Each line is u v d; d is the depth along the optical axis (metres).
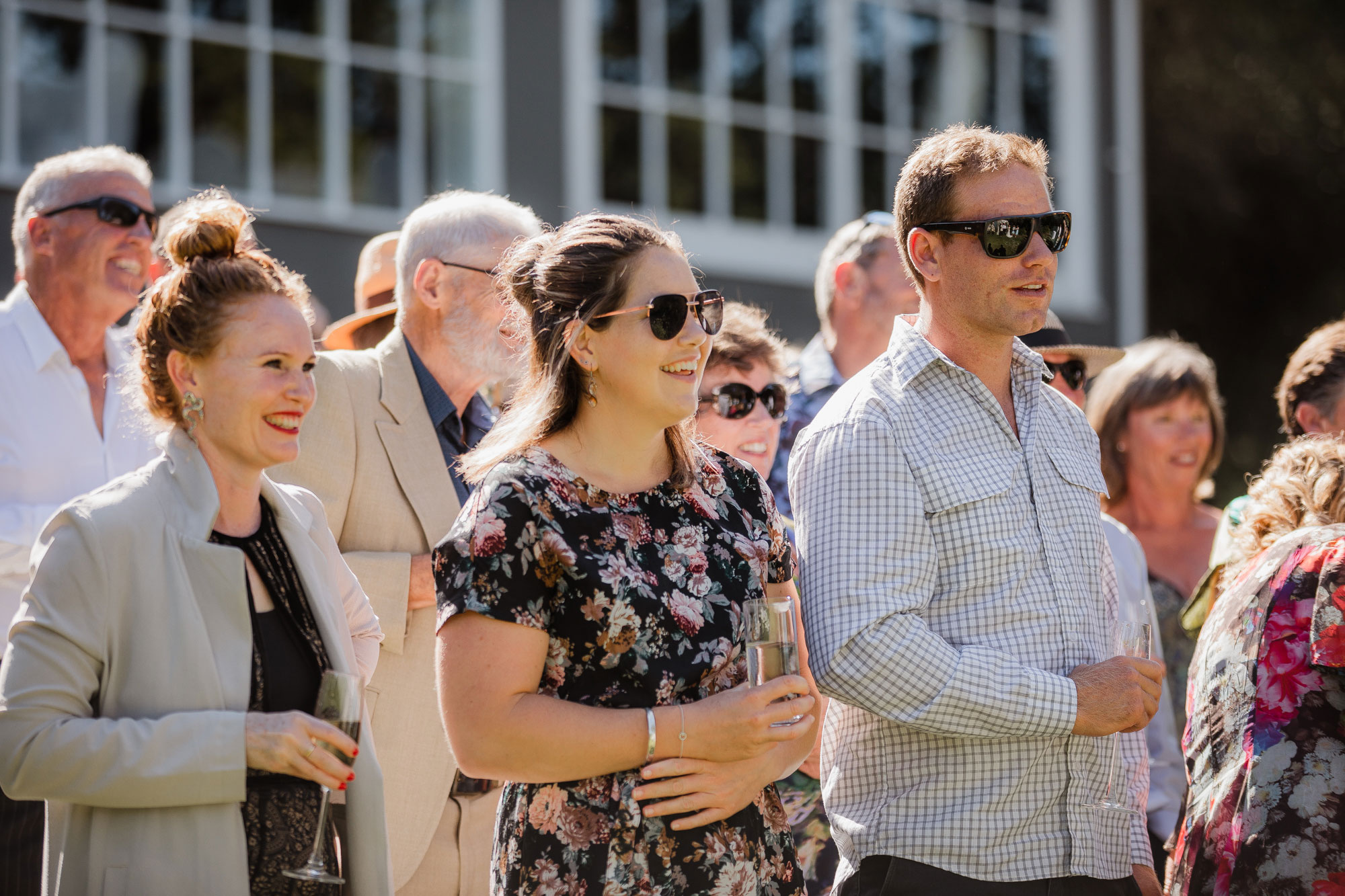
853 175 11.40
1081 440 3.43
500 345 4.02
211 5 8.70
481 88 9.69
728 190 10.84
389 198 9.34
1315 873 3.04
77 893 2.69
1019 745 3.06
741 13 10.94
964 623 3.09
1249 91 16.59
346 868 2.91
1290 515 3.59
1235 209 16.70
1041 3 12.20
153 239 4.45
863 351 4.97
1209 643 3.42
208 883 2.66
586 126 10.16
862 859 3.10
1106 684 3.00
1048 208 3.25
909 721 2.97
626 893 2.63
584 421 2.90
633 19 10.42
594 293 2.81
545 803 2.70
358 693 2.74
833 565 3.07
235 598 2.82
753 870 2.75
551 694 2.71
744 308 4.57
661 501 2.88
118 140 8.37
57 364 4.24
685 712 2.66
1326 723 3.15
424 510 3.86
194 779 2.63
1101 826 3.17
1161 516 5.59
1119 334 12.16
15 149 8.02
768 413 4.40
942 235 3.27
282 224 8.78
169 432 2.97
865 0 11.47
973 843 3.01
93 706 2.75
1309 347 4.39
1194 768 3.38
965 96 11.87
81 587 2.71
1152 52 16.42
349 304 9.02
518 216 4.19
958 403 3.25
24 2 8.05
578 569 2.69
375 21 9.29
